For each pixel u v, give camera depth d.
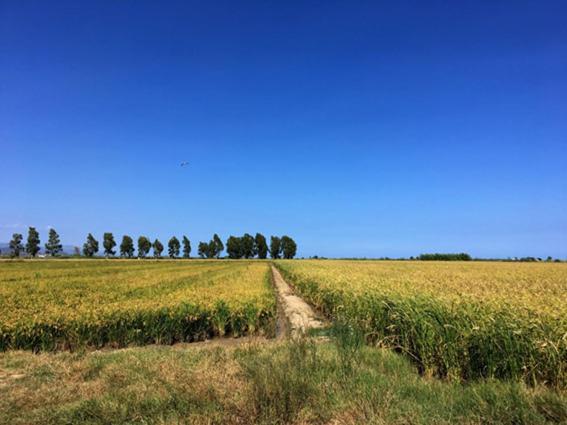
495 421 4.80
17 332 11.80
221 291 20.28
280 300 24.41
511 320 7.20
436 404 5.40
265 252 147.88
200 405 5.49
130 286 28.84
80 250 155.12
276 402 5.30
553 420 4.91
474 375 7.23
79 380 7.09
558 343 6.47
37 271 50.50
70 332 12.26
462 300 8.99
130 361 8.20
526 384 6.56
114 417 5.24
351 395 5.64
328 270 33.47
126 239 137.75
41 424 5.11
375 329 10.48
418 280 21.42
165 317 13.24
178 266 72.12
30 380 7.16
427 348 7.95
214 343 13.39
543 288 17.11
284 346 8.74
